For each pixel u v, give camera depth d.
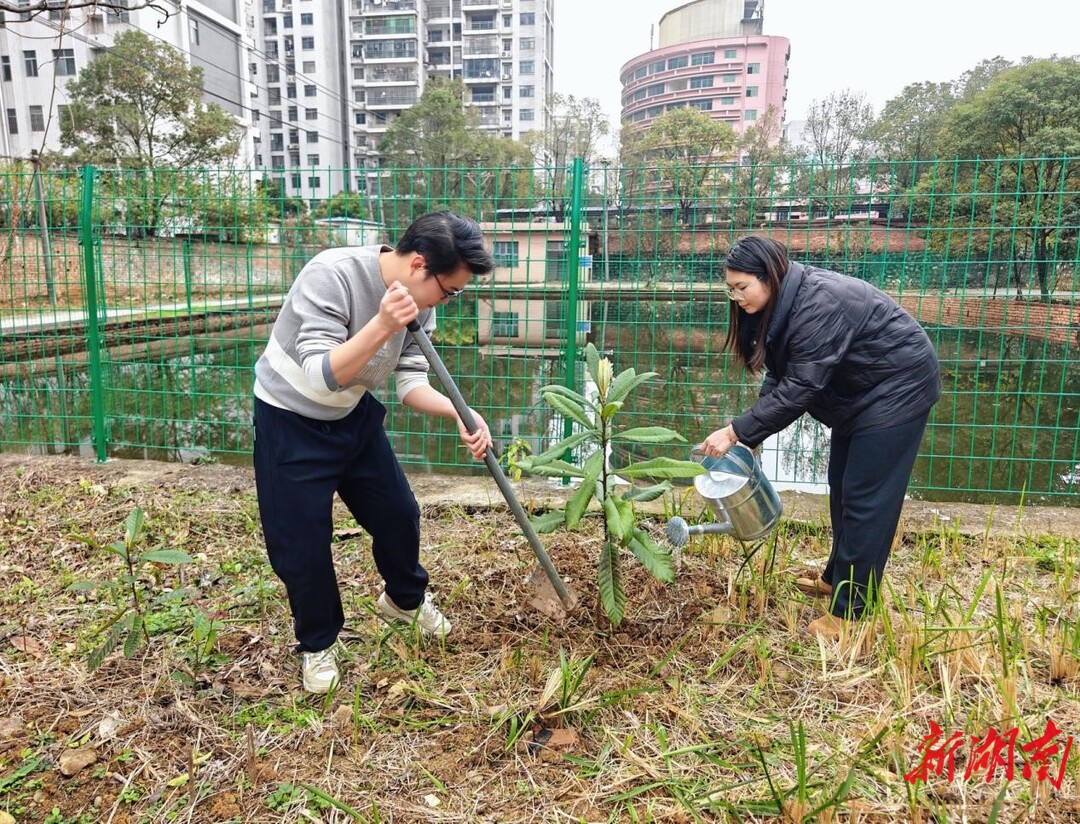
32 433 6.46
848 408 2.43
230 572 3.02
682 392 5.98
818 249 4.66
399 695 2.17
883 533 2.43
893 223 4.75
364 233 5.33
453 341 6.50
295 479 1.99
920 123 29.83
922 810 1.72
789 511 3.80
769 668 2.28
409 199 4.61
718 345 6.49
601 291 4.68
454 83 49.47
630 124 44.94
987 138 16.61
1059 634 2.47
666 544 3.28
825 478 4.90
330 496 2.06
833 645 2.44
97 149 23.23
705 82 90.06
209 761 1.91
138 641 2.10
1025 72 16.03
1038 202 4.00
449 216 1.94
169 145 24.28
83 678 2.25
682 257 4.55
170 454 5.79
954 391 4.19
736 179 4.31
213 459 5.31
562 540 3.39
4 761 1.88
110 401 6.13
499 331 6.32
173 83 23.53
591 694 2.18
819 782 1.78
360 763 1.90
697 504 3.77
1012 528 3.62
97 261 6.20
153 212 5.50
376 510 2.24
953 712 2.09
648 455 5.18
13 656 2.38
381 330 1.76
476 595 2.83
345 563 3.11
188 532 3.44
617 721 2.08
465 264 1.93
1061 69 15.82
